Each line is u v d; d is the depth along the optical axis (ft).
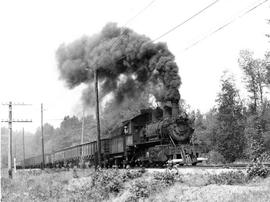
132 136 98.73
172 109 85.81
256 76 129.49
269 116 121.29
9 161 130.31
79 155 141.90
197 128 165.68
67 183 86.33
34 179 104.17
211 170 55.42
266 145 111.14
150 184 52.95
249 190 36.29
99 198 58.90
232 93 125.18
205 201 37.47
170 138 82.89
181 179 51.83
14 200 64.54
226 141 121.19
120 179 64.23
